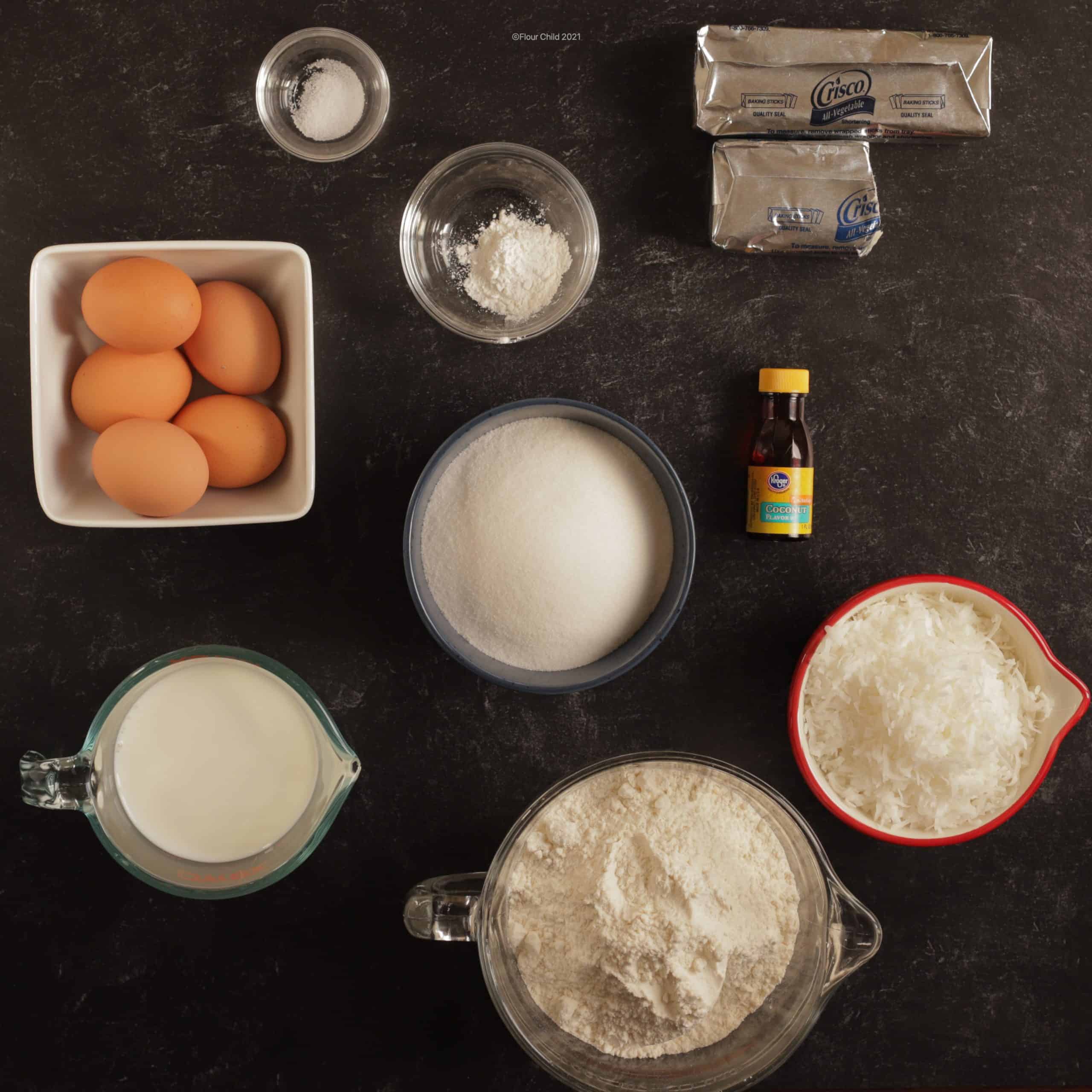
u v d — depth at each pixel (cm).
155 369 95
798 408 111
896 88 109
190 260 99
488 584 105
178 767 109
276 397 106
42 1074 113
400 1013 114
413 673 114
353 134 112
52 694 113
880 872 116
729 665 115
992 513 116
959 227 116
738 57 108
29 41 112
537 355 114
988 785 104
